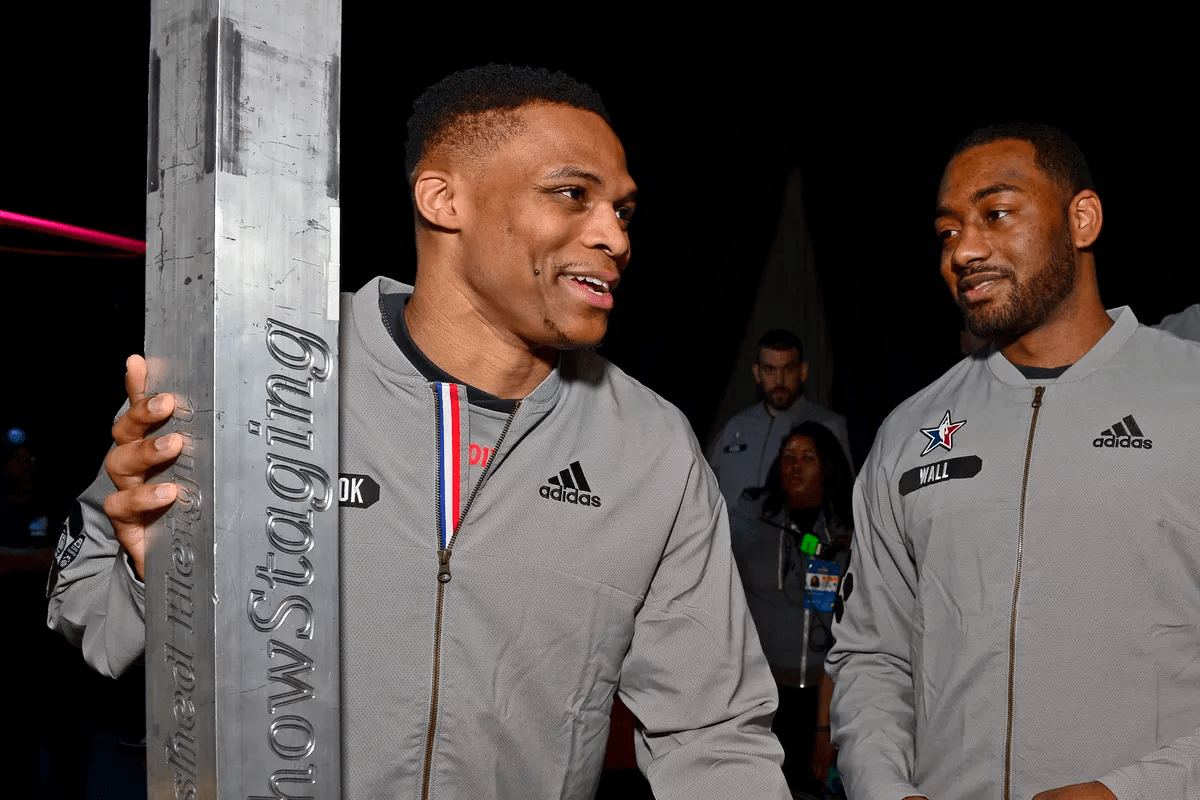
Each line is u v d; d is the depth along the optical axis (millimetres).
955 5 4445
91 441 3922
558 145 980
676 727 1100
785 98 4641
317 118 663
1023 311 1426
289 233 651
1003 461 1438
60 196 3580
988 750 1379
